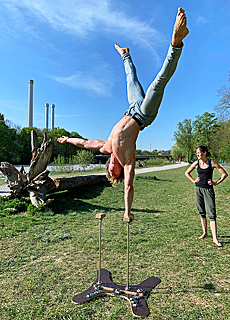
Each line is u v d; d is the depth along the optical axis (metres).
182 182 17.41
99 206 9.10
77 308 2.94
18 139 55.12
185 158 95.31
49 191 9.50
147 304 3.02
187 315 2.79
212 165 5.27
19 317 2.76
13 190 8.30
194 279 3.63
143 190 13.33
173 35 2.10
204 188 5.30
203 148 5.32
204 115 60.81
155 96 2.51
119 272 3.89
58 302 3.07
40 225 6.44
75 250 4.83
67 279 3.66
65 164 28.58
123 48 3.21
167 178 20.12
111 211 8.36
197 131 62.47
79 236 5.66
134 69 3.07
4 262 4.26
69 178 10.99
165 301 3.08
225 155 31.98
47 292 3.31
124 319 2.74
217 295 3.21
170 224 6.65
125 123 2.78
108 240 5.36
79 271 3.93
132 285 3.42
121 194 11.65
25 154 55.00
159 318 2.75
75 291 3.33
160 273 3.85
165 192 12.68
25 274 3.83
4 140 45.88
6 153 46.91
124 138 2.75
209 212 5.21
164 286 3.44
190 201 10.23
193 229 6.17
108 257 4.48
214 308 2.91
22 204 8.08
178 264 4.15
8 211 7.43
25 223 6.55
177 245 5.06
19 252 4.72
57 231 6.00
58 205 8.83
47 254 4.64
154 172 27.38
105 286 3.39
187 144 75.62
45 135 8.97
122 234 5.80
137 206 9.25
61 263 4.23
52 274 3.82
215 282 3.55
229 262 4.19
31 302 3.07
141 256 4.51
